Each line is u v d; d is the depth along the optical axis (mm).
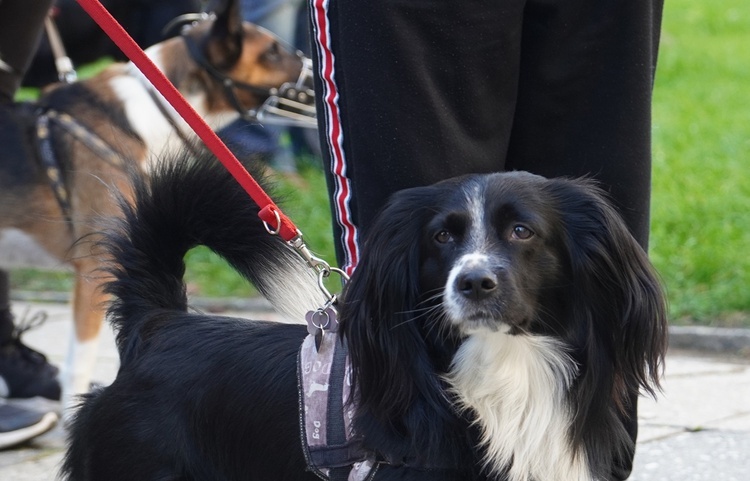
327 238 9164
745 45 20906
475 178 3443
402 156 3814
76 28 9398
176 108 3852
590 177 4008
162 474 3691
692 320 7648
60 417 5984
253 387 3627
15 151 6059
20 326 6246
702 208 9562
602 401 3473
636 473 4988
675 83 16922
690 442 5375
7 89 6051
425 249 3389
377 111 3789
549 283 3363
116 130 6039
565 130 4039
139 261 4043
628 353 3445
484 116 3889
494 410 3414
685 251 8562
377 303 3414
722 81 17031
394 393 3385
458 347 3389
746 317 7613
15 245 6113
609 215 3412
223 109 7020
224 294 8945
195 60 6875
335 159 3992
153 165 4160
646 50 3924
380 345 3402
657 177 10695
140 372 3809
